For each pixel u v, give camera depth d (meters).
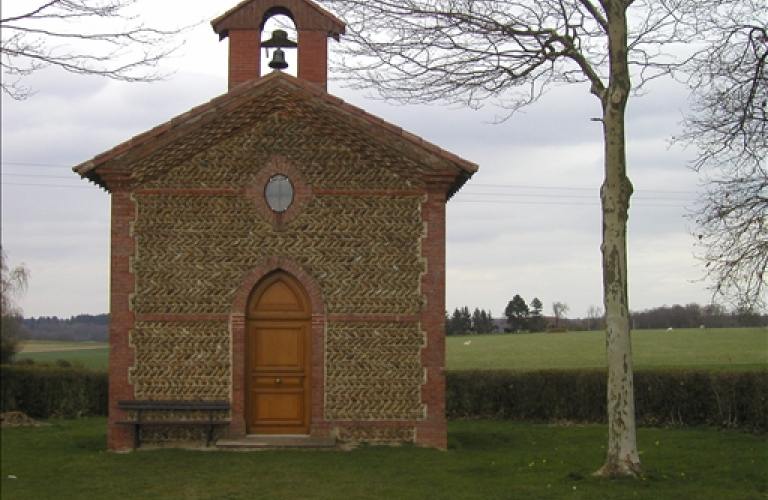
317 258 21.80
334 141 21.98
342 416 21.59
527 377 31.86
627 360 17.61
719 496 16.36
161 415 21.44
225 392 21.55
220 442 21.22
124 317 21.58
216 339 21.61
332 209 21.88
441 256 21.78
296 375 21.94
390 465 19.47
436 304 21.70
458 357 55.78
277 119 21.98
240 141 21.97
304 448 21.20
